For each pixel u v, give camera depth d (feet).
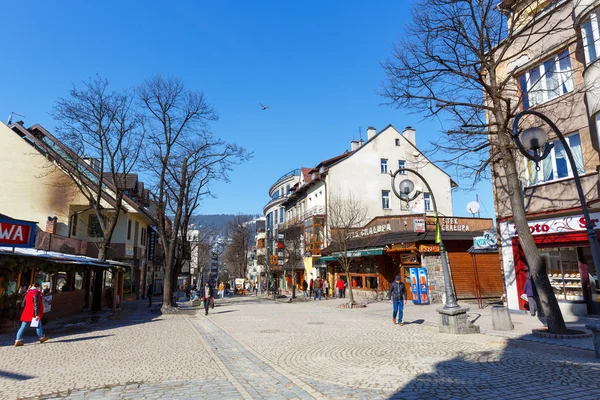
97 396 18.80
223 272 297.94
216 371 24.06
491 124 38.17
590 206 40.63
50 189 88.02
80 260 56.08
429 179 122.21
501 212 54.13
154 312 73.77
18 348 33.27
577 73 44.75
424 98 40.50
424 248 71.67
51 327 49.11
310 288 115.96
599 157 39.81
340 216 95.61
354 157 117.19
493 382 19.71
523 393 17.80
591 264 44.42
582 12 40.50
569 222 44.98
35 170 88.07
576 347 28.78
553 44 47.47
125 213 100.27
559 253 48.14
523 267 50.70
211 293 74.74
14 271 44.96
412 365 24.02
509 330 37.50
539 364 23.41
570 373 20.98
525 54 51.06
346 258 76.48
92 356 29.27
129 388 20.17
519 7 50.31
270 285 158.92
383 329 41.81
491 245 57.36
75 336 40.42
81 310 72.43
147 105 77.61
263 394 18.92
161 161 77.82
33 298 35.78
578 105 44.50
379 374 22.03
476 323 43.45
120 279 78.33
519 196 36.63
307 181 144.36
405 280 76.79
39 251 53.47
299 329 43.01
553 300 33.88
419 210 116.57
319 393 18.66
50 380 22.04
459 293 73.15
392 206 117.08
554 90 45.80
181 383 21.15
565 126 45.96
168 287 74.74
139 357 28.76
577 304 45.24
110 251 97.91
